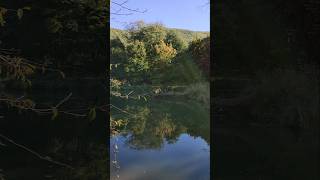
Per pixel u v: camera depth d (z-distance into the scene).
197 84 24.61
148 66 26.19
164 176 6.54
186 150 8.78
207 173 6.66
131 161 7.34
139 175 6.59
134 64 24.81
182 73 26.31
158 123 13.21
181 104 19.47
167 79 26.05
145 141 9.60
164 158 7.87
